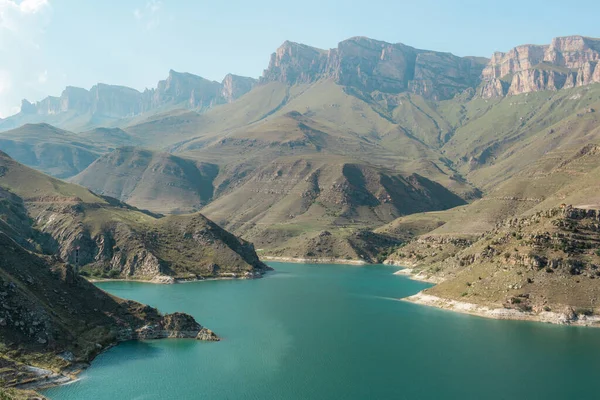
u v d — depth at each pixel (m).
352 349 184.38
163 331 192.62
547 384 152.25
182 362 167.00
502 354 178.00
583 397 143.88
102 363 162.62
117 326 187.25
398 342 192.75
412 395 144.62
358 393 145.62
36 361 148.75
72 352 159.75
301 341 194.12
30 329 156.88
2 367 140.38
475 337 198.25
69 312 178.88
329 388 148.88
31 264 188.75
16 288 164.25
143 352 174.75
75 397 137.12
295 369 163.62
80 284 194.38
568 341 190.88
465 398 143.12
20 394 128.62
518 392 146.88
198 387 147.50
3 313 155.50
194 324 199.38
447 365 167.75
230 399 140.50
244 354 177.12
